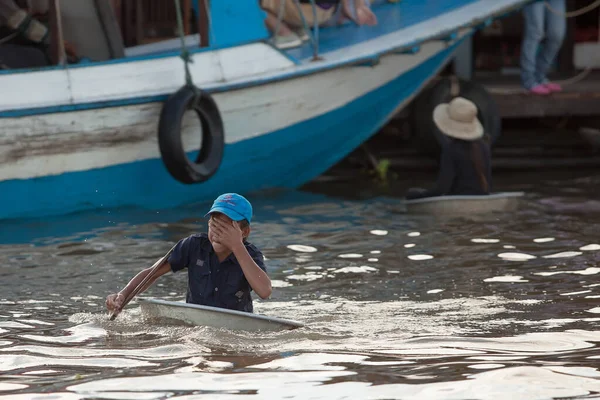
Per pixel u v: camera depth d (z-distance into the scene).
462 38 42.25
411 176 44.16
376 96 40.72
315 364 15.45
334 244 27.83
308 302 20.77
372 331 17.88
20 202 32.12
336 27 43.41
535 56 50.50
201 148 35.22
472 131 34.06
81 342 16.95
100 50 38.47
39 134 31.62
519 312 19.55
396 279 23.17
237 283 18.02
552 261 24.95
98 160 33.31
